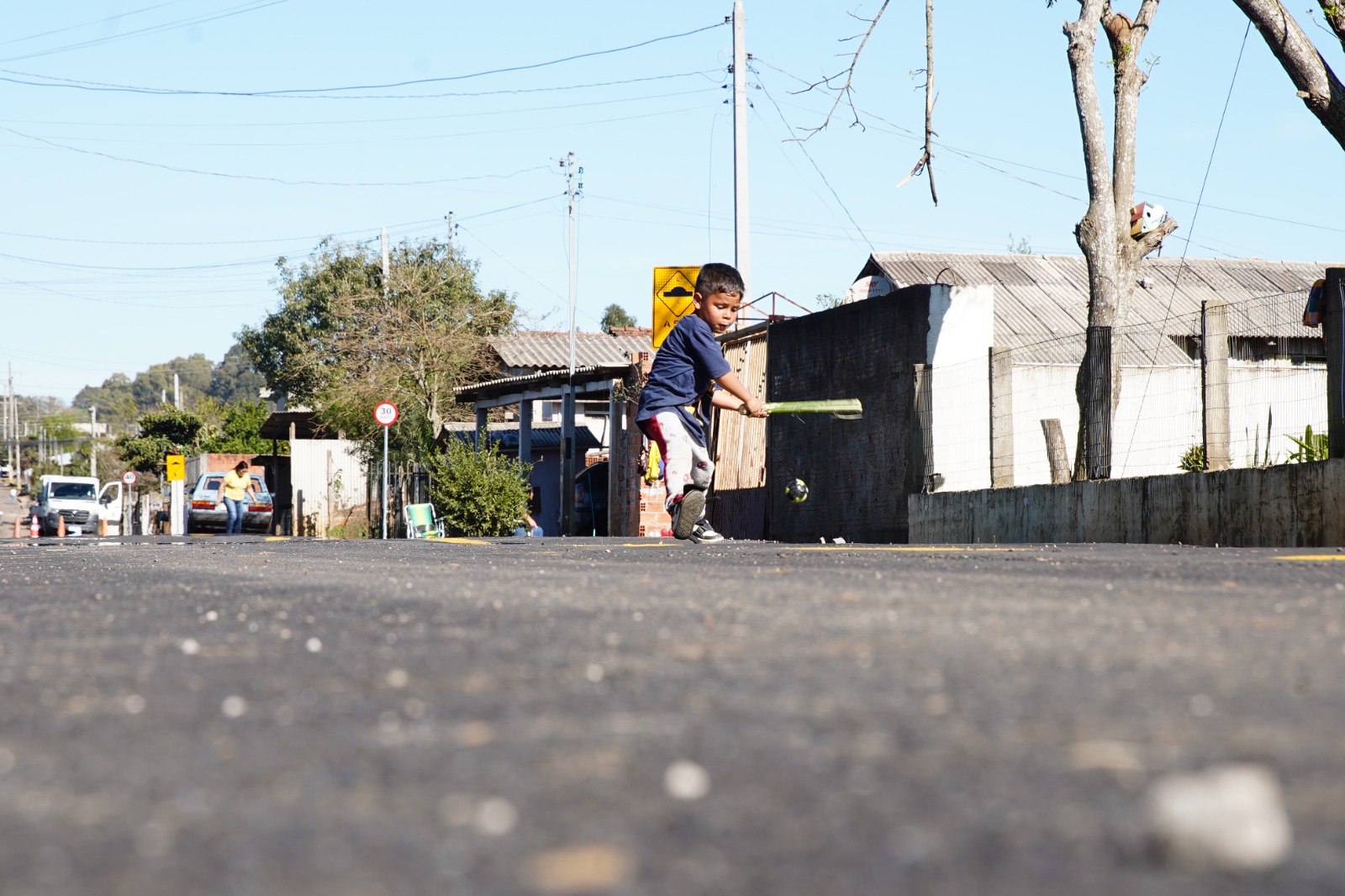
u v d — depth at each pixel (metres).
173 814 3.49
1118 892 2.66
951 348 38.78
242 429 173.12
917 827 3.19
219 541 38.22
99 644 7.66
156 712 5.18
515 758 4.12
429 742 4.41
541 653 6.73
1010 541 33.56
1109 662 6.05
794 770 3.86
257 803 3.60
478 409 78.69
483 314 106.69
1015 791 3.54
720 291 23.06
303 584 12.36
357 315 102.56
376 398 95.06
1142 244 35.00
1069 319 61.34
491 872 2.86
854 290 70.88
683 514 24.34
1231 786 2.82
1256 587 10.69
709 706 5.03
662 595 10.23
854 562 15.79
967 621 7.92
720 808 3.42
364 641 7.45
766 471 49.22
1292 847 2.95
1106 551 19.55
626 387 60.56
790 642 6.96
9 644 7.77
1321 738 4.25
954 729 4.46
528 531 69.25
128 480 114.62
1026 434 46.03
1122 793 3.51
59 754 4.38
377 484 100.44
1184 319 56.00
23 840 3.24
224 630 8.30
